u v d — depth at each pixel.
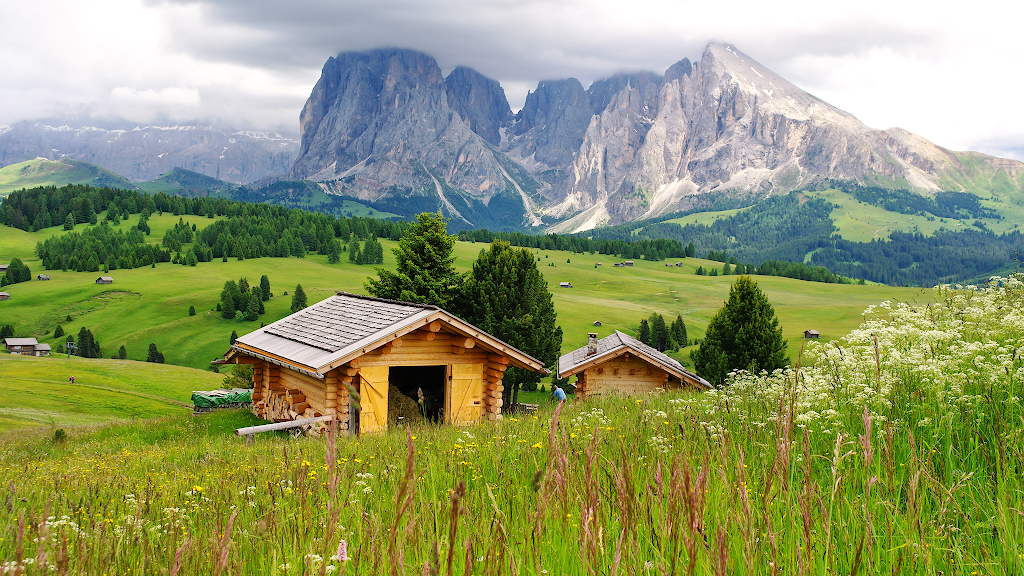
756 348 42.41
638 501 3.59
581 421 8.54
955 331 8.29
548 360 47.94
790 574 3.10
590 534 2.94
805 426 5.02
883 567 3.30
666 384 31.98
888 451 3.66
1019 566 3.22
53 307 185.50
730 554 3.28
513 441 7.88
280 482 6.75
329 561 3.52
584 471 3.99
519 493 4.79
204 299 187.25
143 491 6.64
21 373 82.75
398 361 20.05
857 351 7.89
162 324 170.25
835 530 3.70
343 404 19.03
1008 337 8.13
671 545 3.18
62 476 10.34
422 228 48.34
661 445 5.80
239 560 3.88
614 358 32.12
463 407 21.22
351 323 21.92
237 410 25.12
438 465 6.74
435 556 2.66
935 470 4.45
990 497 4.00
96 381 82.75
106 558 3.87
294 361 20.05
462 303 48.50
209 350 155.12
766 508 3.20
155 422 23.67
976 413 5.23
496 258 47.88
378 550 3.29
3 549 4.05
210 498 6.65
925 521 3.69
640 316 173.50
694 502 2.83
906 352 7.44
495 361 21.55
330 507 2.92
